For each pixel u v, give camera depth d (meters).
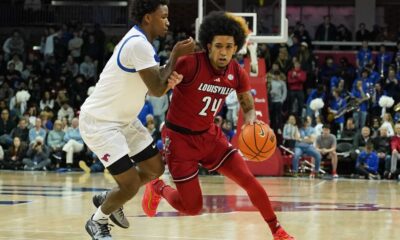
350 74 24.89
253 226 8.04
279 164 19.95
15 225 7.96
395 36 31.20
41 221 8.36
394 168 19.62
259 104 19.19
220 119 20.16
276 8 26.86
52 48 27.44
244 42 6.24
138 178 6.23
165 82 5.84
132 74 6.02
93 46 27.03
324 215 9.39
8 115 23.02
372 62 24.88
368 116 22.55
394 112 22.56
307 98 24.00
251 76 19.27
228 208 10.20
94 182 16.02
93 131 6.15
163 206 10.38
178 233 7.38
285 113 23.33
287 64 24.11
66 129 21.94
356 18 31.92
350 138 21.55
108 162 6.12
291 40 25.70
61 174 19.55
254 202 6.41
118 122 6.22
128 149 6.20
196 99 6.22
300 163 20.70
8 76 25.83
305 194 13.28
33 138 21.81
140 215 9.12
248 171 6.44
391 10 32.00
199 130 6.35
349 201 11.75
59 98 23.50
